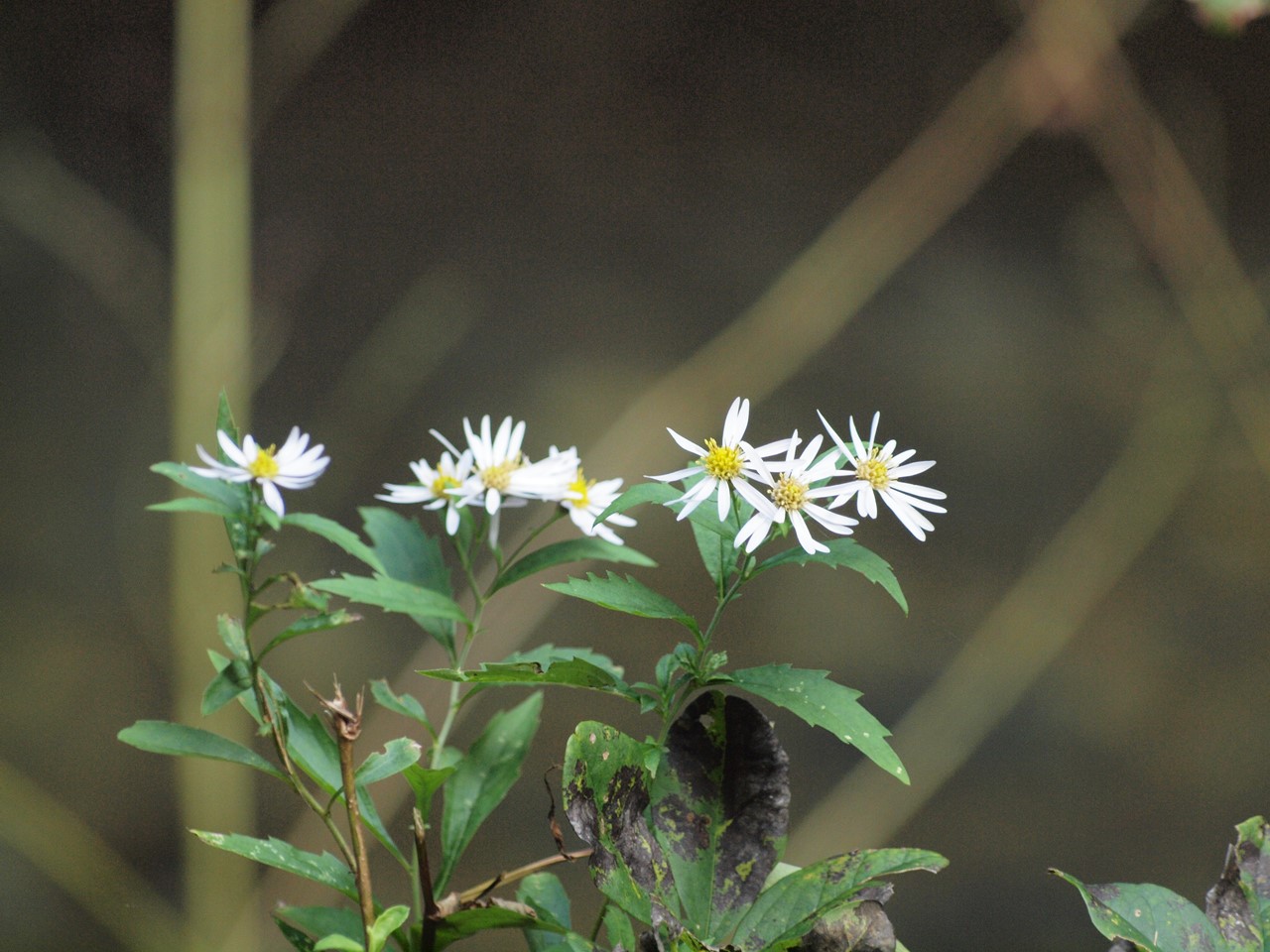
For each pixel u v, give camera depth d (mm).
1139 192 5375
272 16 4719
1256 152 6445
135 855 4859
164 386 5523
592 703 5312
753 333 5262
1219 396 6164
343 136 6562
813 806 5219
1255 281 6266
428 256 6461
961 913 5406
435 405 6168
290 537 5617
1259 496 6242
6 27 5863
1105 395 6445
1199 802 5809
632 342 6477
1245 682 6090
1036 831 5613
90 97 5906
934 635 5910
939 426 6469
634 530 5895
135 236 5207
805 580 5961
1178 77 6348
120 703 5434
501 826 5012
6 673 5379
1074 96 5035
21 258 5910
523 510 4688
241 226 3229
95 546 5691
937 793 5629
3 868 4789
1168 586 6152
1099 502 6062
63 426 5805
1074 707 5891
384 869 4539
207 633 3012
